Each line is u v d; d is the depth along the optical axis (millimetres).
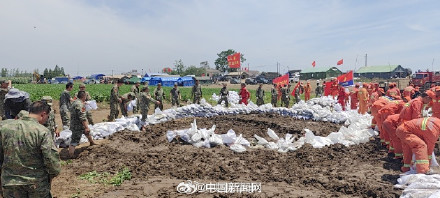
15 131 3633
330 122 13383
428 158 6289
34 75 69062
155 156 8164
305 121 13547
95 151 8492
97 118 15812
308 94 25234
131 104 14672
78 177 6770
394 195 5371
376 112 9164
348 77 22656
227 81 77875
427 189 5059
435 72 31828
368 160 7621
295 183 6328
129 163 7621
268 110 15445
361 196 5578
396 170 6812
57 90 30922
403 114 7156
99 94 23500
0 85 9664
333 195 5652
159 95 15625
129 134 10242
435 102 9109
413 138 6117
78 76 96938
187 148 8898
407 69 74812
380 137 8922
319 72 75062
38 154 3703
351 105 17906
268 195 5695
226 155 8297
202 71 107312
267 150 8750
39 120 3885
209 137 9273
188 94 29953
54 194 5801
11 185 3566
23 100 6547
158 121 12773
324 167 7262
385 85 24641
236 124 12977
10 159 3602
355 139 9141
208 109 15047
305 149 8531
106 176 6832
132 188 6105
